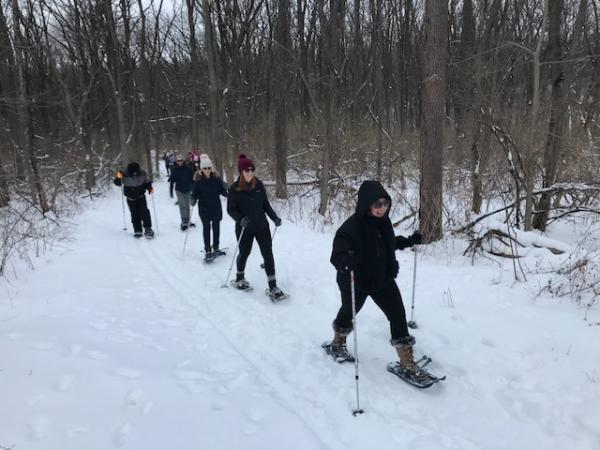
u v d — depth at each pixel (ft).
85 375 12.77
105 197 59.93
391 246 13.21
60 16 63.05
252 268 24.89
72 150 64.13
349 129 53.06
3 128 51.96
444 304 18.37
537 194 31.35
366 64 62.85
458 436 11.14
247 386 13.06
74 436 10.28
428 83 27.99
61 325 16.26
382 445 10.74
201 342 16.08
